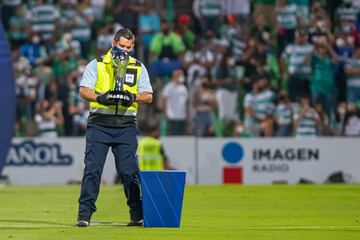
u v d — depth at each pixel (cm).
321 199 4834
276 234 2814
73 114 7175
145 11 7556
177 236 2689
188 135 7112
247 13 7475
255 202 4591
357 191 5547
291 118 7031
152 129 6494
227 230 2948
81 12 7594
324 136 7025
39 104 7212
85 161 3019
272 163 6756
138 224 3062
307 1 7419
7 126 4922
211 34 7350
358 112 7069
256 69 7138
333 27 7350
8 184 6738
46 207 4209
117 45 3025
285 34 7325
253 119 7044
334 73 7175
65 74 7275
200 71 7219
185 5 7738
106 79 3023
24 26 7612
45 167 6781
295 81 7169
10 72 4897
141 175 2945
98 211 3931
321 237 2722
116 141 3017
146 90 3036
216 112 7112
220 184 6675
